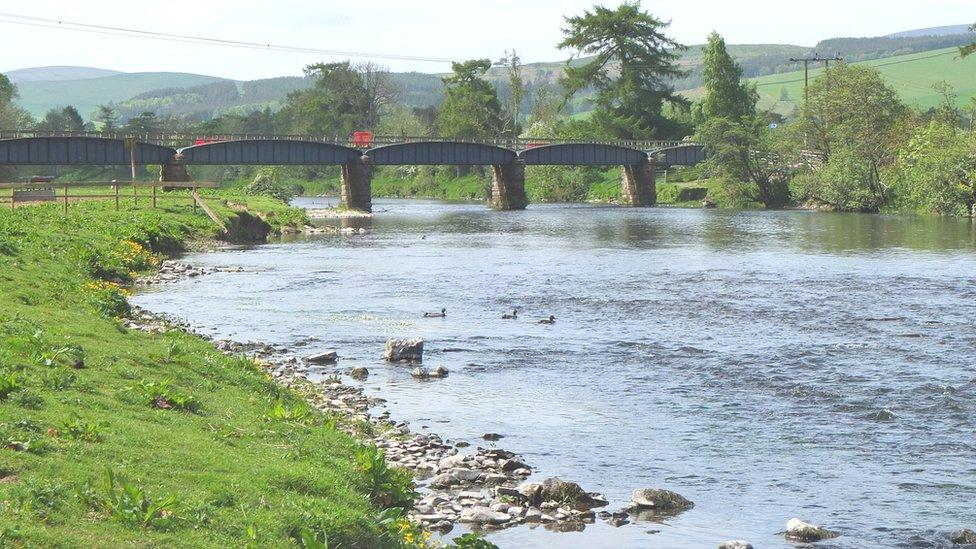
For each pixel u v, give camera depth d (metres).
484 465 21.81
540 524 18.52
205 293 50.19
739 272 61.72
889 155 145.25
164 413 20.08
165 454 17.14
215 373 25.47
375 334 38.94
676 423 25.80
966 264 65.88
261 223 92.38
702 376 31.45
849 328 40.66
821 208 148.12
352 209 149.25
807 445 23.77
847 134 149.12
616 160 170.62
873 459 22.62
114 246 59.69
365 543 15.63
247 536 14.38
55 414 18.19
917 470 21.80
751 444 23.86
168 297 48.41
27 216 64.38
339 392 28.75
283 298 48.88
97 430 17.42
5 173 178.25
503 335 38.97
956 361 33.59
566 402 28.05
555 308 46.41
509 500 19.62
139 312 40.88
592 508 19.42
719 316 43.94
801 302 48.34
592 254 74.69
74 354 23.23
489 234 97.56
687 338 38.38
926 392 29.03
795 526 17.97
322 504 16.23
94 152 132.38
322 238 91.50
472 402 28.02
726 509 19.42
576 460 22.59
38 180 126.44
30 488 14.13
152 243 69.44
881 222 112.75
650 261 69.12
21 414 17.61
